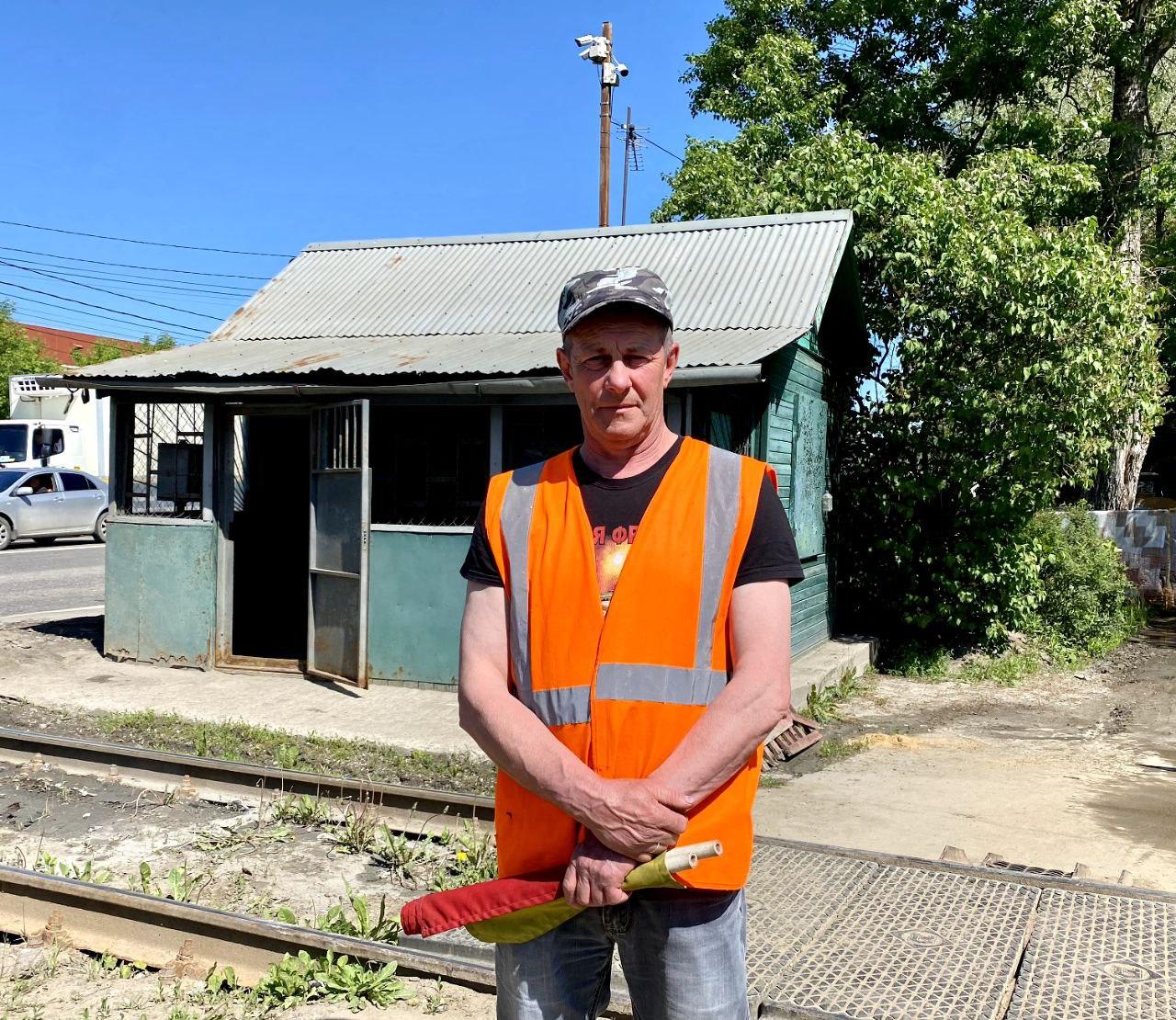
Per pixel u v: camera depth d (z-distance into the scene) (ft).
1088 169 41.70
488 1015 11.15
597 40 76.07
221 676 29.25
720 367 23.85
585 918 6.42
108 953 12.55
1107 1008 10.59
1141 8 55.42
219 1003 11.51
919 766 22.74
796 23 66.49
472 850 15.65
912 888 13.66
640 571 6.34
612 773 6.20
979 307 33.47
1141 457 52.11
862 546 37.83
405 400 27.84
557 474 6.84
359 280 36.99
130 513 31.32
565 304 6.65
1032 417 33.12
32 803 18.39
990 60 59.26
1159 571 48.39
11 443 70.79
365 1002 11.45
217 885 14.82
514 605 6.64
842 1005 10.65
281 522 39.99
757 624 6.26
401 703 26.23
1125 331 33.22
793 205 39.55
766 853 14.90
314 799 17.85
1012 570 34.68
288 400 29.09
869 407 37.22
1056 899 13.30
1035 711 28.81
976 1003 10.69
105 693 26.96
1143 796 20.58
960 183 36.63
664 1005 6.29
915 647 35.53
